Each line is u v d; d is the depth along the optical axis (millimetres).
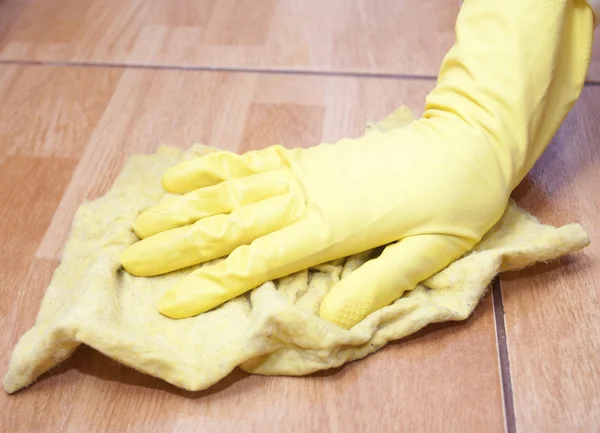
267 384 542
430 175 547
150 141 688
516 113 555
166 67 755
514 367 544
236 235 552
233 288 542
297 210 555
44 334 523
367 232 544
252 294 546
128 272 563
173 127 699
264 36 785
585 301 570
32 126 705
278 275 547
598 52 745
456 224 549
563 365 543
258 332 517
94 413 536
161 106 717
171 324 543
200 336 537
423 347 555
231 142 684
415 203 544
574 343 552
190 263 561
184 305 542
